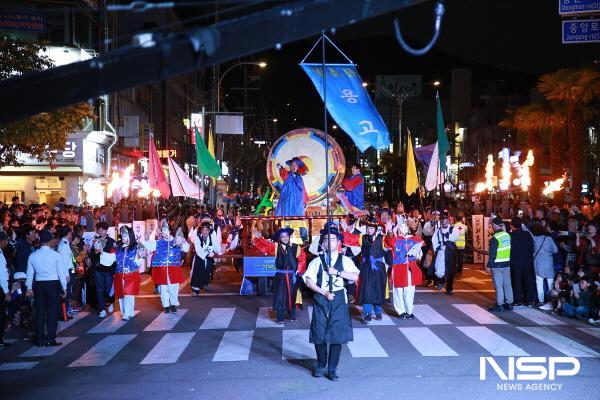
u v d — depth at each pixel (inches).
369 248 488.7
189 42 156.2
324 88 346.6
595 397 293.6
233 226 829.2
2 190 1195.9
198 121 1558.8
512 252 547.5
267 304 588.1
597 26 533.0
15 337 461.4
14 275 463.2
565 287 521.3
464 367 349.1
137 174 1494.8
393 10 170.9
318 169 702.5
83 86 160.1
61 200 883.4
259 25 162.1
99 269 537.6
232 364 364.8
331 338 323.9
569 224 553.3
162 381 331.3
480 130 2783.0
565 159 1379.2
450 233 621.3
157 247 547.8
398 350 392.2
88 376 346.0
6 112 161.8
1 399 304.5
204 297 634.8
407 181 754.8
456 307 549.6
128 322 508.7
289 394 302.0
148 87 1784.0
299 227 645.3
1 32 775.1
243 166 2335.1
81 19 1178.0
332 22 168.1
